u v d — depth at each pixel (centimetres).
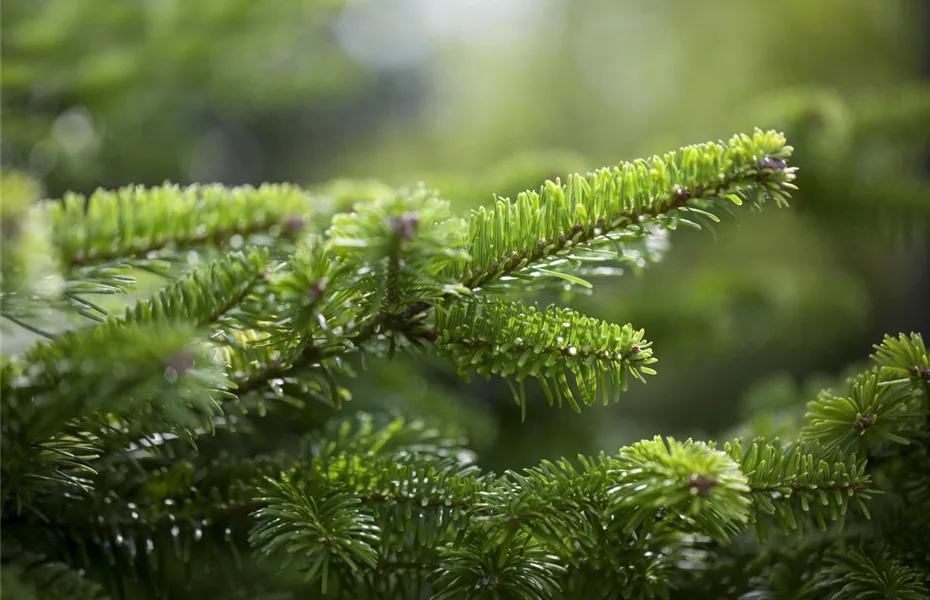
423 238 72
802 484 77
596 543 76
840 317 226
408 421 114
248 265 76
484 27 574
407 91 548
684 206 77
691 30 543
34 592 73
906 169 194
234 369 79
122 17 159
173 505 81
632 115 568
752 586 82
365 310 76
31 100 155
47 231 78
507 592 77
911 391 79
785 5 477
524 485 77
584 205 78
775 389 139
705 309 184
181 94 188
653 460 74
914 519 81
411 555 79
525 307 78
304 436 86
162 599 81
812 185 146
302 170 533
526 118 559
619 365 77
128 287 81
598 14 620
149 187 216
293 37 186
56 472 76
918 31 228
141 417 74
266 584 86
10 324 80
